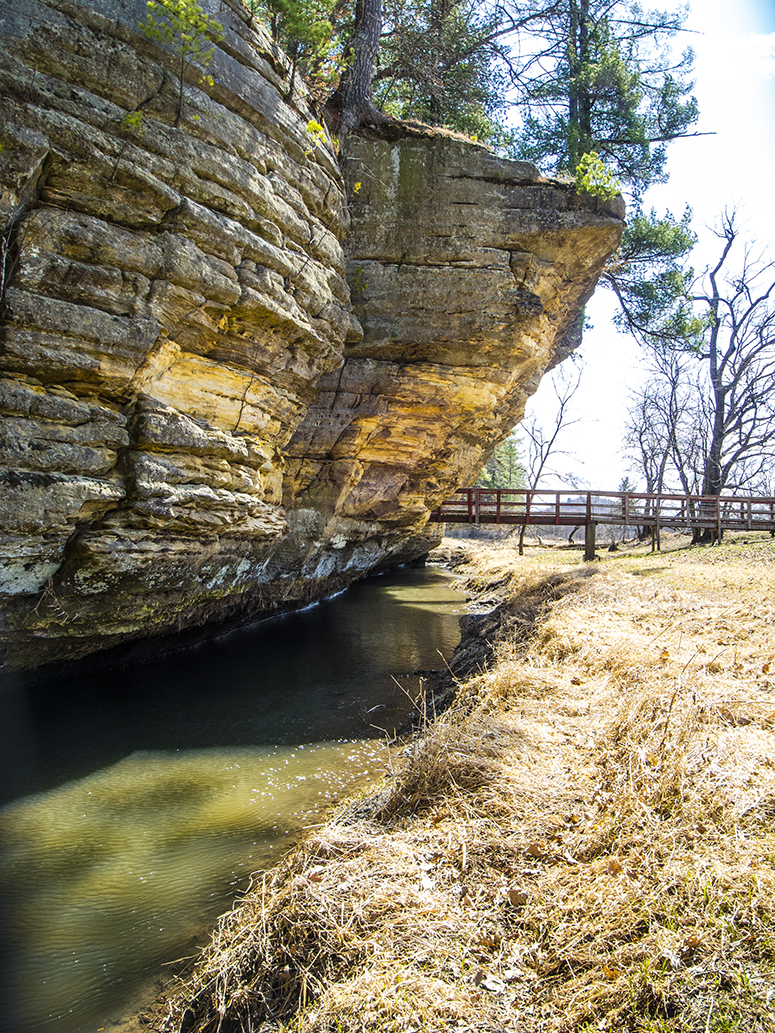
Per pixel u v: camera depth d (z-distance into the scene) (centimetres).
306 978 339
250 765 662
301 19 851
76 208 605
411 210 1115
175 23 655
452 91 1535
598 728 548
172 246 671
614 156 1858
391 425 1273
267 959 361
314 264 923
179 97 675
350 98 1118
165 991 367
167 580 812
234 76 752
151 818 552
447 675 977
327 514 1291
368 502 1416
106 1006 358
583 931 332
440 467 1491
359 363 1164
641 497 1998
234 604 1130
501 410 1502
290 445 1171
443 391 1232
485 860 409
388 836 450
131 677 890
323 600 1656
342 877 405
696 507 2177
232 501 842
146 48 651
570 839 412
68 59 588
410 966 329
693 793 408
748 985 271
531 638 934
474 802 473
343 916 370
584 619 938
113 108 619
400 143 1116
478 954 336
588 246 1166
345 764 668
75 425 632
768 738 471
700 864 344
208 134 710
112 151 607
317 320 950
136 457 695
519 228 1125
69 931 414
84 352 622
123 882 465
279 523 1066
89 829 532
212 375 802
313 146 921
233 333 805
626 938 319
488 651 1006
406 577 2334
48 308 589
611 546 2389
